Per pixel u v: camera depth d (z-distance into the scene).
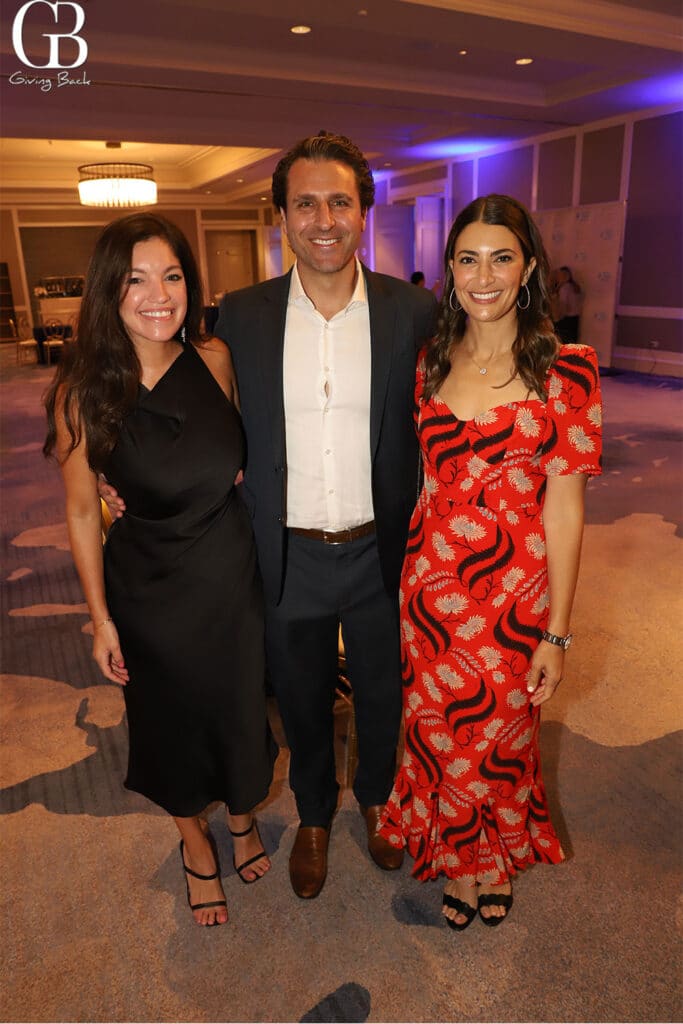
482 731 1.73
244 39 6.69
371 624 1.90
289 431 1.75
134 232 1.51
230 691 1.78
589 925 1.83
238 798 1.87
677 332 9.64
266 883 2.01
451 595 1.67
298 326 1.71
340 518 1.78
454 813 1.82
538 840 1.97
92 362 1.55
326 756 2.04
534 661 1.68
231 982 1.72
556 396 1.52
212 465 1.65
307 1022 1.62
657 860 2.03
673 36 6.67
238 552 1.74
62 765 2.50
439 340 1.63
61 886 2.01
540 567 1.64
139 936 1.85
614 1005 1.64
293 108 8.74
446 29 6.08
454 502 1.63
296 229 1.60
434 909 1.91
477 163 12.33
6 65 6.57
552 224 10.88
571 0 6.05
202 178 14.99
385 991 1.69
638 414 7.54
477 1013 1.63
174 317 1.56
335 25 5.93
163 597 1.70
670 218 9.35
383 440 1.75
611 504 4.86
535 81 8.63
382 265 14.51
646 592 3.58
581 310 10.59
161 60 6.64
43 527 4.88
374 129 11.01
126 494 1.65
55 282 17.17
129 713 1.83
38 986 1.73
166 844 2.15
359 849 2.13
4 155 13.47
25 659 3.19
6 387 11.00
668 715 2.65
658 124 9.16
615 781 2.33
